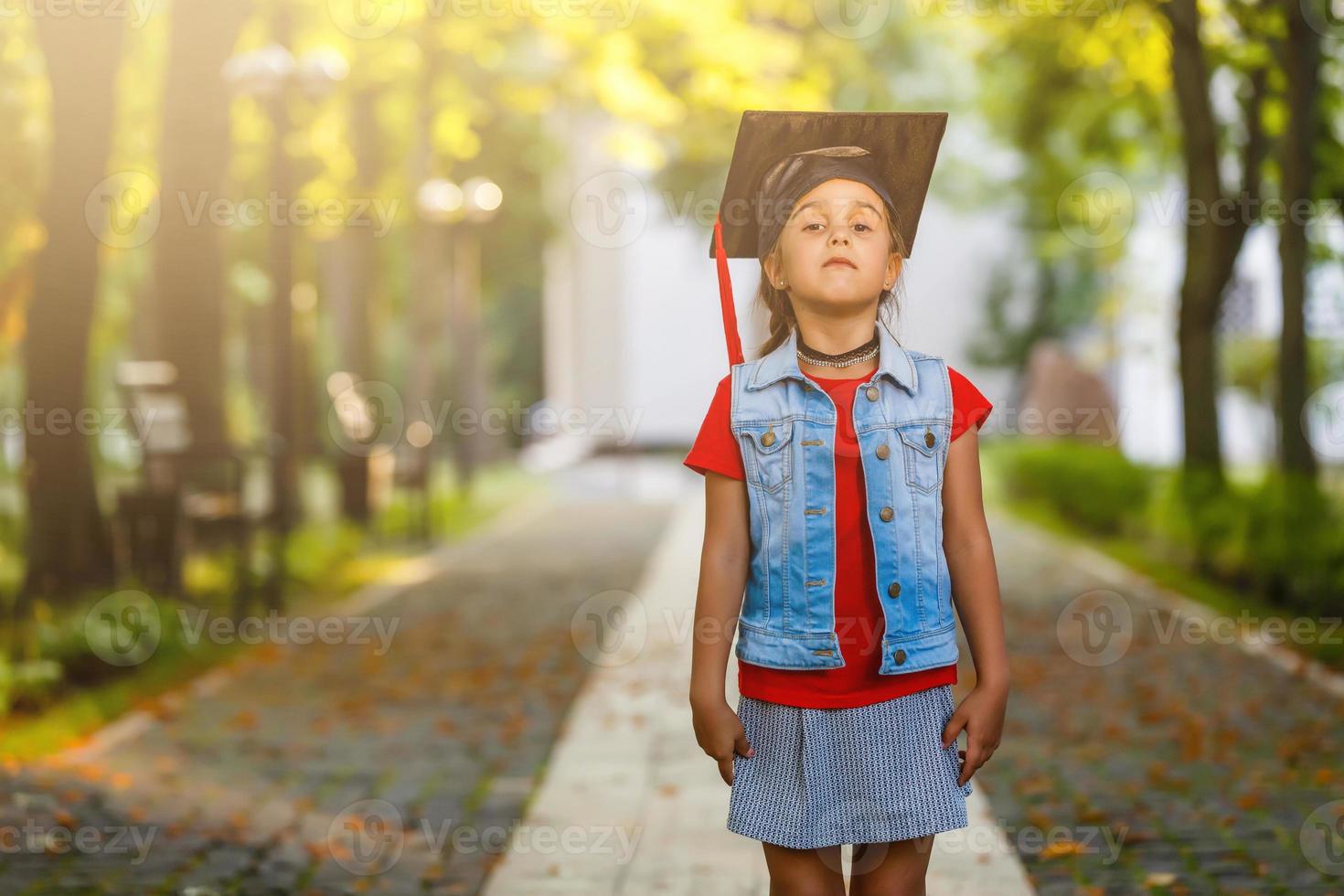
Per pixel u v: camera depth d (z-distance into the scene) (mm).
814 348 2369
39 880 4113
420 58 12609
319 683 7410
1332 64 9719
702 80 11102
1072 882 4004
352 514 14109
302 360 14070
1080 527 15234
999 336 29578
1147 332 23578
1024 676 7316
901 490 2293
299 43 11523
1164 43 10688
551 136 22844
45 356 7703
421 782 5332
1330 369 10672
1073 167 17984
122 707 6660
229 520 9531
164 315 9844
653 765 5461
